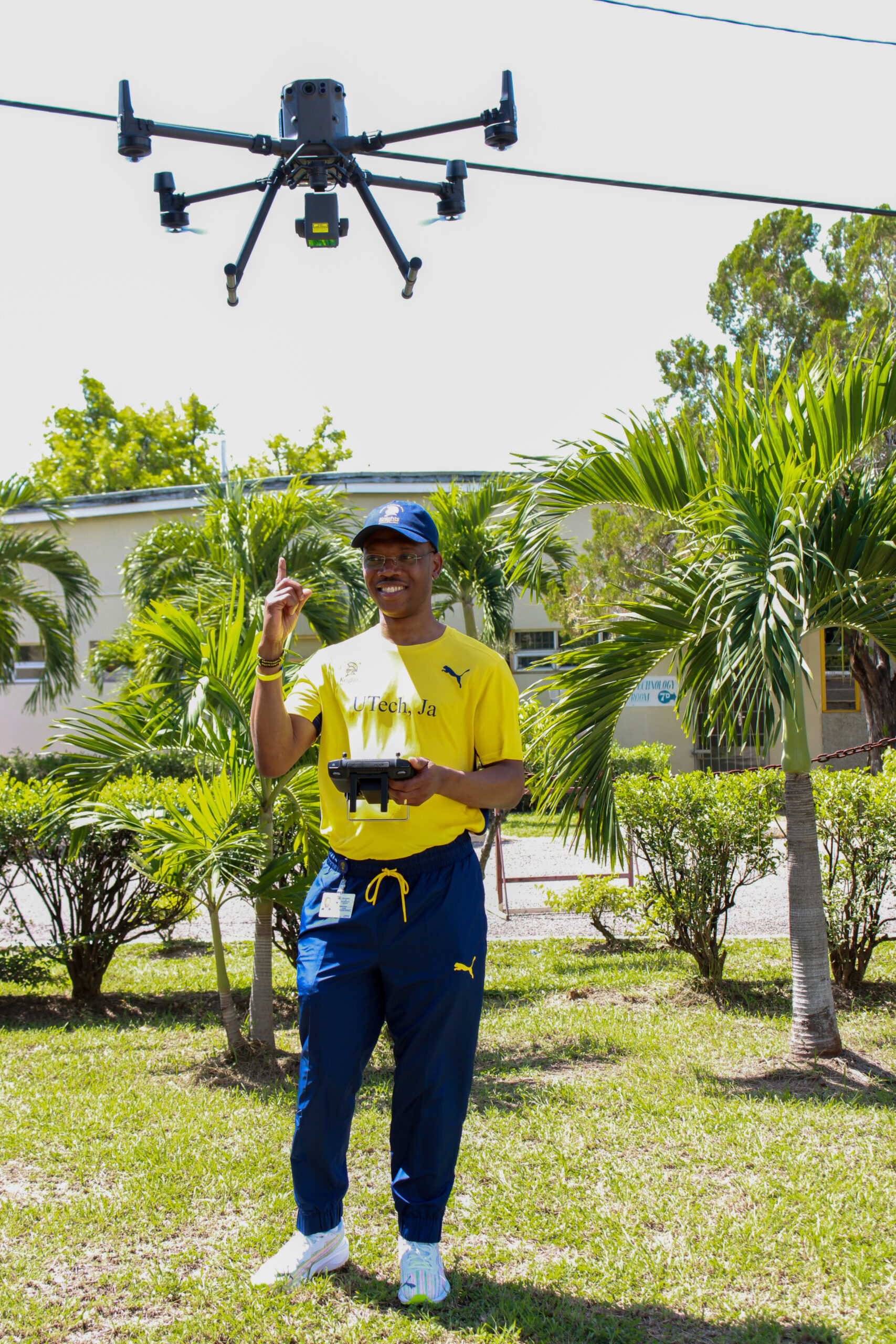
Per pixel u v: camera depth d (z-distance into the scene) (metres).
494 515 6.09
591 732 5.63
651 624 5.38
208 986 7.25
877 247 15.98
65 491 38.66
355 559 12.45
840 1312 2.73
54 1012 6.62
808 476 4.95
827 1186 3.49
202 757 5.43
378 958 2.80
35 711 16.91
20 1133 4.18
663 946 8.00
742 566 4.68
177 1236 3.25
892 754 6.63
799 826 5.17
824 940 5.13
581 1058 5.15
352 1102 2.87
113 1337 2.67
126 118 5.92
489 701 2.95
